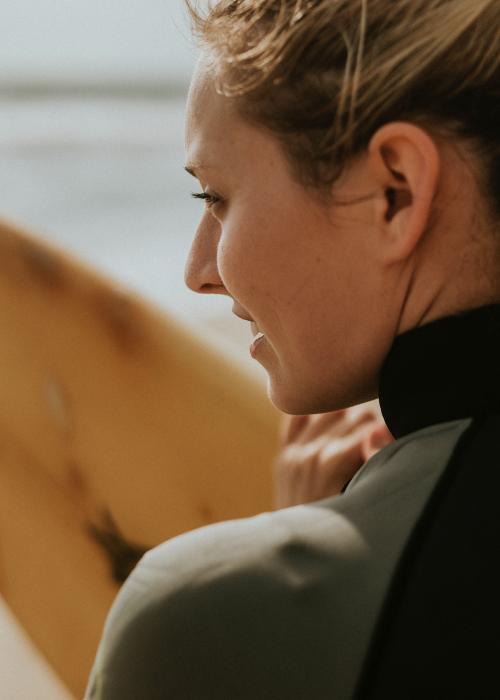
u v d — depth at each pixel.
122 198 6.85
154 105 9.78
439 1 0.61
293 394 0.69
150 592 0.61
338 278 0.65
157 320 1.61
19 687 1.99
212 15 0.67
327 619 0.57
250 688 0.58
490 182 0.62
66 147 8.00
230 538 0.62
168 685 0.59
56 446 1.64
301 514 0.62
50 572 1.60
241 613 0.59
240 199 0.66
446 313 0.64
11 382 1.70
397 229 0.62
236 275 0.67
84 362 1.64
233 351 1.56
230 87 0.64
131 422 1.58
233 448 1.48
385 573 0.57
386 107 0.61
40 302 1.70
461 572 0.56
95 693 0.63
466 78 0.60
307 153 0.63
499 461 0.59
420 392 0.64
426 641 0.55
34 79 10.04
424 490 0.60
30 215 6.41
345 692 0.56
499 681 0.54
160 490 1.53
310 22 0.62
